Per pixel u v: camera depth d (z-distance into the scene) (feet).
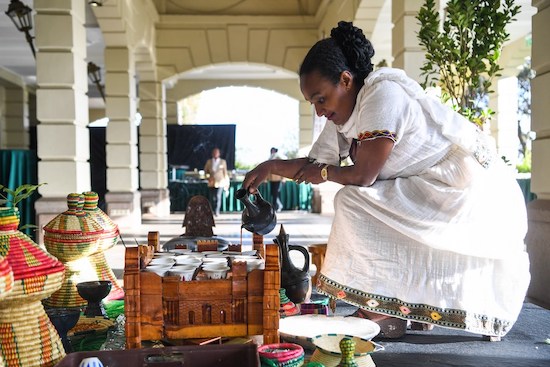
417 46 18.44
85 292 8.18
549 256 11.37
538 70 12.19
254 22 40.14
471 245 7.10
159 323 6.07
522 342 7.96
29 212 25.27
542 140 12.08
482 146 7.31
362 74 7.47
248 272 6.21
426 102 7.24
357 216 7.32
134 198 31.40
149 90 39.81
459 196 7.09
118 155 31.04
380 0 24.80
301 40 40.45
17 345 5.45
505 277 7.36
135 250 6.07
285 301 8.66
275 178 43.21
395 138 7.06
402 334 8.09
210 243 8.81
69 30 20.27
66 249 8.87
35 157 25.38
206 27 40.22
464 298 7.20
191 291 6.12
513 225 7.39
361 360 5.95
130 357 5.18
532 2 12.22
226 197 46.65
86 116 22.06
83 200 9.50
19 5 23.22
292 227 30.89
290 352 5.80
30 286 5.34
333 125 8.32
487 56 12.08
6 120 57.16
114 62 30.60
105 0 27.35
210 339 6.66
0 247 5.40
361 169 7.12
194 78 56.18
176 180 49.26
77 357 5.09
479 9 12.12
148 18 36.70
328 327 7.57
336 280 7.42
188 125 52.95
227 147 53.21
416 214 7.11
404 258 7.25
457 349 7.60
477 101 12.69
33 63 50.08
